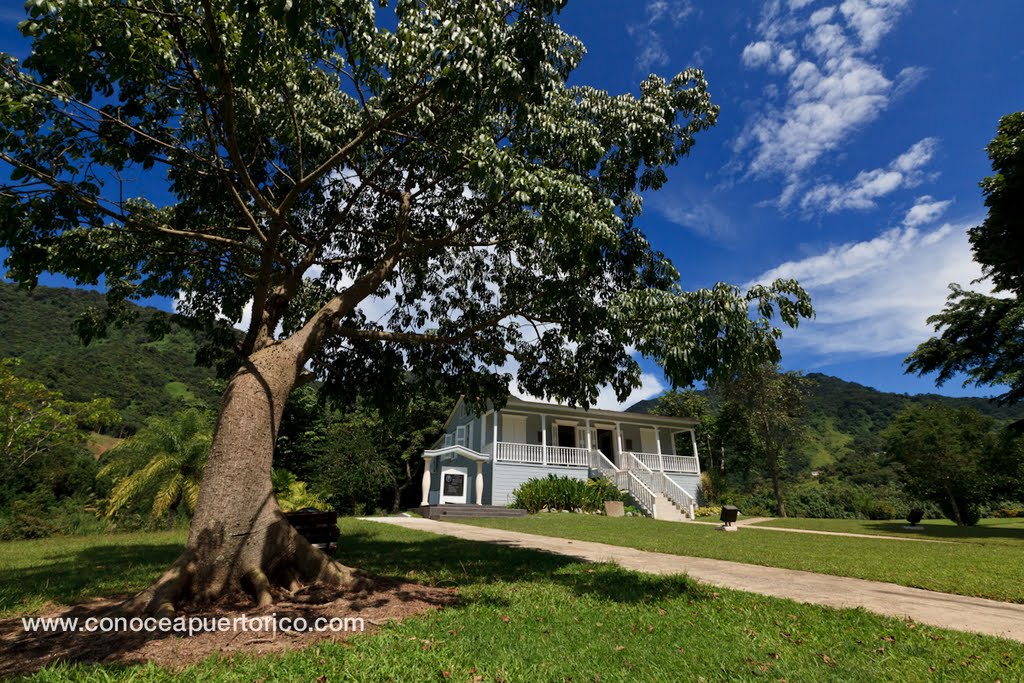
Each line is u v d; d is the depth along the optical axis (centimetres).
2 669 392
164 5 583
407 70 611
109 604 584
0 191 632
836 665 426
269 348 727
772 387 3394
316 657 410
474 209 1020
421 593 638
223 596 567
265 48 568
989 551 1163
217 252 974
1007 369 2302
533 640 466
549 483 2400
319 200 1032
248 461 633
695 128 921
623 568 879
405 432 3656
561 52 746
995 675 401
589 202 714
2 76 539
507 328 1140
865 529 1997
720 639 491
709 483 3347
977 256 1838
